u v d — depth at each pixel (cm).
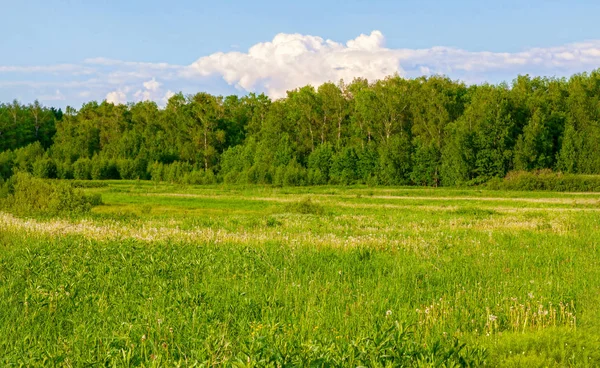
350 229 2480
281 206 3841
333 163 8131
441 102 8312
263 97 10856
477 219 3023
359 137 8900
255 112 10700
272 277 1326
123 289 1170
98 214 3150
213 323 913
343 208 3931
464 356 757
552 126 7850
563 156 7312
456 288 1256
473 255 1700
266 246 1797
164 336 850
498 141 7288
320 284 1255
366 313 1033
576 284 1270
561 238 2075
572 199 4875
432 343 813
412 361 730
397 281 1301
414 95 8531
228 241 1939
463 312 1059
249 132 10231
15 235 2023
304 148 9094
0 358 776
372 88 9388
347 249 1742
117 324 917
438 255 1662
